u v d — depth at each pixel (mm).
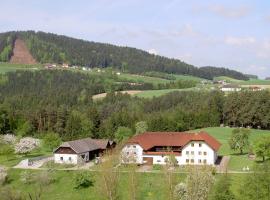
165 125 194750
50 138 169250
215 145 138500
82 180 113312
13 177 124688
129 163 120250
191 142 135750
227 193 70000
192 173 83062
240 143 148375
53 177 120562
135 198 99875
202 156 134375
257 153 130875
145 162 136250
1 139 171125
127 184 108812
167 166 104000
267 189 67250
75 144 141750
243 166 126125
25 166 134875
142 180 113438
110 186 96812
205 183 79562
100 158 129875
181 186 87812
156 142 140500
